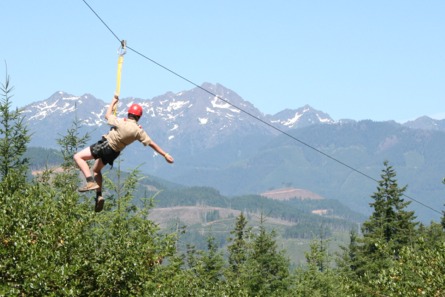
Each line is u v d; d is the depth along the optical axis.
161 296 22.89
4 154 34.00
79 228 19.97
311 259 63.56
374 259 72.81
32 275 16.48
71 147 38.56
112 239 21.25
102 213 28.00
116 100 12.11
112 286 19.34
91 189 11.46
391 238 77.75
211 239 66.38
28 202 19.50
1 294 15.59
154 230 27.17
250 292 58.97
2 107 34.94
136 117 11.65
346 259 78.62
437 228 80.06
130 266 20.12
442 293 17.78
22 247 17.09
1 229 17.62
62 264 18.03
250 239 71.69
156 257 23.83
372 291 18.98
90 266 19.17
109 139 11.54
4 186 21.98
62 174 34.56
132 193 30.53
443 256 18.48
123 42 12.46
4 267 16.66
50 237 18.25
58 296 16.83
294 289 59.50
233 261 67.62
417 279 18.56
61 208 20.69
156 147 11.59
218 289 27.58
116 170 30.92
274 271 66.44
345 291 19.81
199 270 36.31
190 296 25.80
